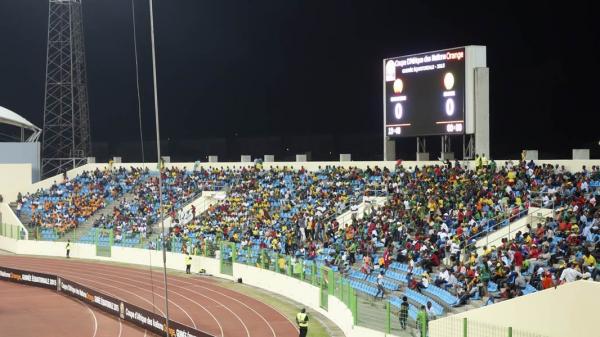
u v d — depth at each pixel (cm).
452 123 4856
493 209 3947
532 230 3450
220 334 3538
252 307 4194
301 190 5841
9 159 7981
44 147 8388
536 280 2778
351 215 4991
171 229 6041
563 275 2517
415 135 5128
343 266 4172
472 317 2489
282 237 5066
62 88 8788
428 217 4197
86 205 7175
